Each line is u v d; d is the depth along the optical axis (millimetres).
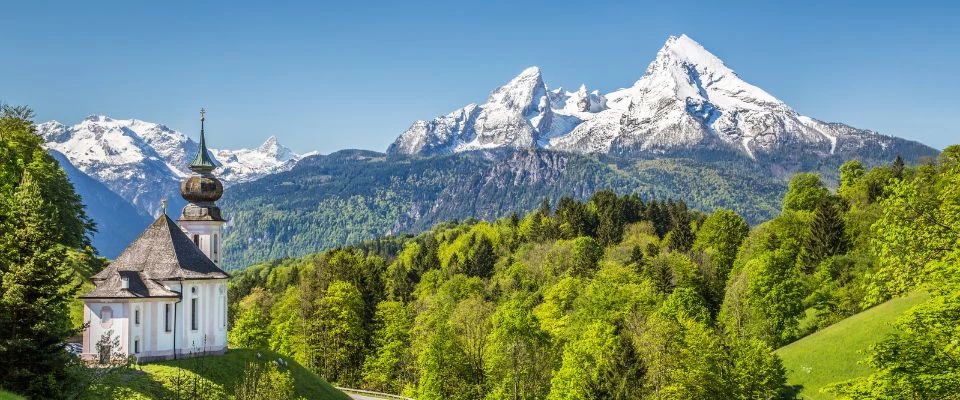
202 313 92250
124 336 84125
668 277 170625
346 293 141500
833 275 154000
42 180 114312
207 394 81312
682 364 103688
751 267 140500
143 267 90375
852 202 196250
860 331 116625
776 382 106000
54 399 64062
